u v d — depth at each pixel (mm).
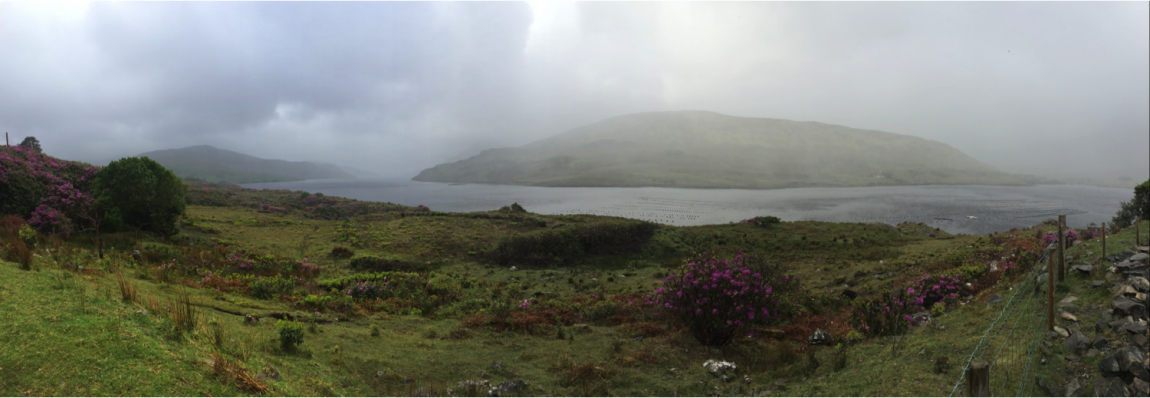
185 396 4820
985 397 4988
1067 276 10516
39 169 24391
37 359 4695
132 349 5402
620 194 199250
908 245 33469
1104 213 100188
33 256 10320
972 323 9492
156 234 24250
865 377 7965
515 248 31953
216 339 6883
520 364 10133
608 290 21562
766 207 122875
